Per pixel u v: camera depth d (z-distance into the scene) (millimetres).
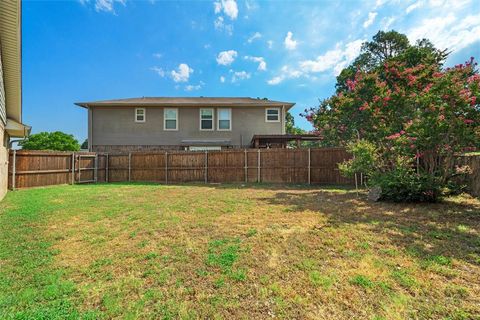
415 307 1979
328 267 2635
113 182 11820
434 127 5191
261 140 14531
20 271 2592
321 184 10086
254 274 2518
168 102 14977
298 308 1994
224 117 15469
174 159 11773
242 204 5895
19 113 11922
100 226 4152
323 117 11195
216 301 2102
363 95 8195
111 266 2727
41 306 2031
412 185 5531
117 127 14891
